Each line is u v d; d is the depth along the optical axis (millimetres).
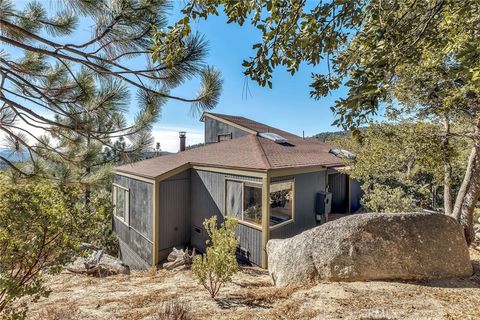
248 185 7438
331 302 3775
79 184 3910
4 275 2588
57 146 4000
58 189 3244
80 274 6500
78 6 2465
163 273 6750
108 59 2826
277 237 7371
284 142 10750
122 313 3875
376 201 9750
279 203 7664
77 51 2639
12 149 4035
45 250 2949
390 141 5926
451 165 6758
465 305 3434
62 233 3057
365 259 4574
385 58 1943
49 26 2988
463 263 4539
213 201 8422
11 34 2908
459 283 4234
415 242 4562
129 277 6418
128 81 2861
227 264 4633
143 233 8922
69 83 3398
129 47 2670
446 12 2139
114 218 11367
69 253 3193
